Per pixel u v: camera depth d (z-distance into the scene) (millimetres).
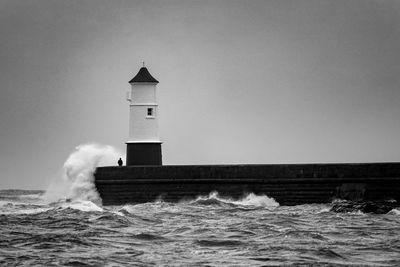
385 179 117125
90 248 72875
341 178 119125
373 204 107000
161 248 73375
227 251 71875
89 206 111375
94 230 83625
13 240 76312
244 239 78688
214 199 121062
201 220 95875
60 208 107750
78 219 93125
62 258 67875
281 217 98250
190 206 116312
